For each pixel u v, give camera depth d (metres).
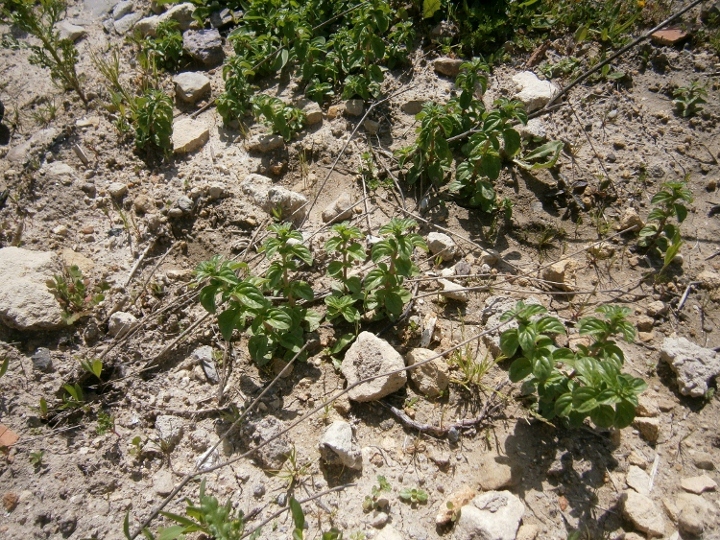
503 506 0.53
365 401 0.61
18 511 0.54
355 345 0.62
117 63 0.89
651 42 0.96
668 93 0.91
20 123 0.88
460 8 0.98
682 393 0.63
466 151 0.77
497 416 0.61
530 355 0.54
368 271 0.71
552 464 0.57
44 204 0.78
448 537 0.53
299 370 0.64
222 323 0.58
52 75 0.88
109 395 0.62
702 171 0.83
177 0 1.00
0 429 0.59
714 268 0.74
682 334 0.69
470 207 0.79
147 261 0.74
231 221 0.77
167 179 0.81
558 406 0.54
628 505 0.54
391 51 0.92
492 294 0.71
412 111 0.88
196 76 0.92
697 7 0.99
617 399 0.51
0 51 1.00
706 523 0.54
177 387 0.63
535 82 0.90
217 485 0.56
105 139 0.84
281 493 0.55
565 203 0.80
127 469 0.57
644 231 0.74
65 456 0.58
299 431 0.59
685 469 0.58
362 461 0.57
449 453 0.58
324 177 0.82
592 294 0.71
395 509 0.55
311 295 0.63
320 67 0.89
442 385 0.62
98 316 0.68
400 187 0.80
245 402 0.61
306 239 0.73
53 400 0.62
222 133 0.87
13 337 0.65
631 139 0.86
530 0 0.96
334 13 0.97
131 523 0.54
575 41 0.96
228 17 1.00
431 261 0.74
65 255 0.73
